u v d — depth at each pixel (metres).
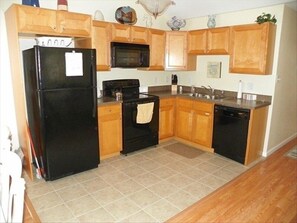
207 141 3.76
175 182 2.81
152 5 2.39
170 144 4.13
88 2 3.44
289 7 3.35
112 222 2.08
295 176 2.98
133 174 3.00
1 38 2.91
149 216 2.17
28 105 2.94
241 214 2.21
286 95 3.88
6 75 3.01
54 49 2.53
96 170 3.11
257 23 3.21
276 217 2.17
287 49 3.57
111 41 3.41
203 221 2.11
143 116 3.63
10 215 1.55
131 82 4.15
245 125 3.18
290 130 4.39
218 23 4.02
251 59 3.31
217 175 2.99
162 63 4.18
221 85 4.12
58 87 2.62
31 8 2.50
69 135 2.81
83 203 2.36
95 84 2.92
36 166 2.95
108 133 3.36
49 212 2.21
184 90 4.75
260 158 3.56
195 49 4.07
